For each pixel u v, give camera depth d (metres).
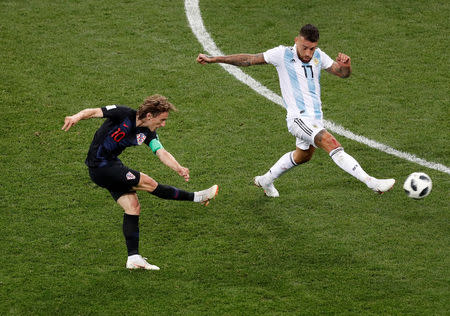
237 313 20.42
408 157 29.56
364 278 22.00
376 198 26.61
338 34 40.09
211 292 21.41
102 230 24.66
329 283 21.81
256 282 21.89
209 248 23.70
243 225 25.05
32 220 25.08
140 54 37.59
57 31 39.44
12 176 27.73
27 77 35.03
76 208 25.89
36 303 20.89
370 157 29.61
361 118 32.59
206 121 32.12
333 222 25.16
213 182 27.80
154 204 26.34
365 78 35.97
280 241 24.08
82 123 31.64
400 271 22.31
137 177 22.11
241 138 30.91
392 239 24.05
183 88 34.75
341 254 23.28
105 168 21.91
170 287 21.66
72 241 23.98
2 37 38.59
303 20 41.50
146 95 33.94
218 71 36.41
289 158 25.67
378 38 39.72
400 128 31.77
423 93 34.56
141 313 20.48
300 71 24.33
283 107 33.44
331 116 32.78
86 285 21.73
